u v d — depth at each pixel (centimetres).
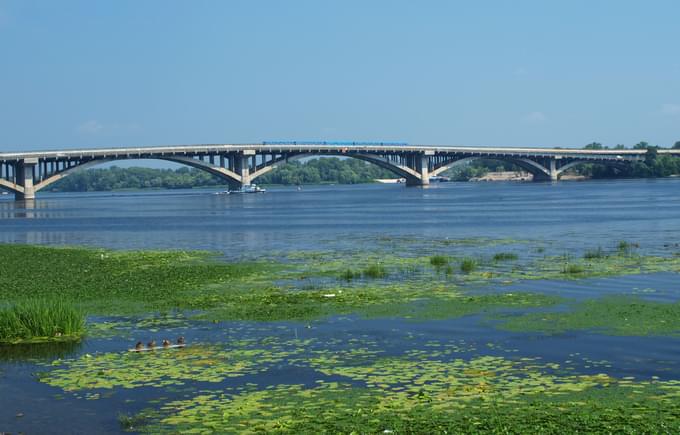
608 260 4294
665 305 2864
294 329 2605
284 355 2245
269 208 13050
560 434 1570
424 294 3244
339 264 4412
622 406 1725
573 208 10700
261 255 5094
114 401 1859
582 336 2402
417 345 2338
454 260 4484
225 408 1783
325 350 2298
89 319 2853
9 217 11438
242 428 1653
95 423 1723
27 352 2353
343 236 6638
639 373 1989
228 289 3519
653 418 1642
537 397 1798
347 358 2197
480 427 1614
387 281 3662
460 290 3331
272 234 7112
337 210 11775
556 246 5284
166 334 2573
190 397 1873
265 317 2820
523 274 3794
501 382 1919
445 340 2397
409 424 1642
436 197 16550
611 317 2669
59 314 2553
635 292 3184
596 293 3180
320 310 2928
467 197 16125
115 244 6303
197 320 2800
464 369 2047
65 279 3978
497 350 2250
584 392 1830
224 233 7381
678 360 2106
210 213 11681
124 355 2291
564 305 2919
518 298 3089
